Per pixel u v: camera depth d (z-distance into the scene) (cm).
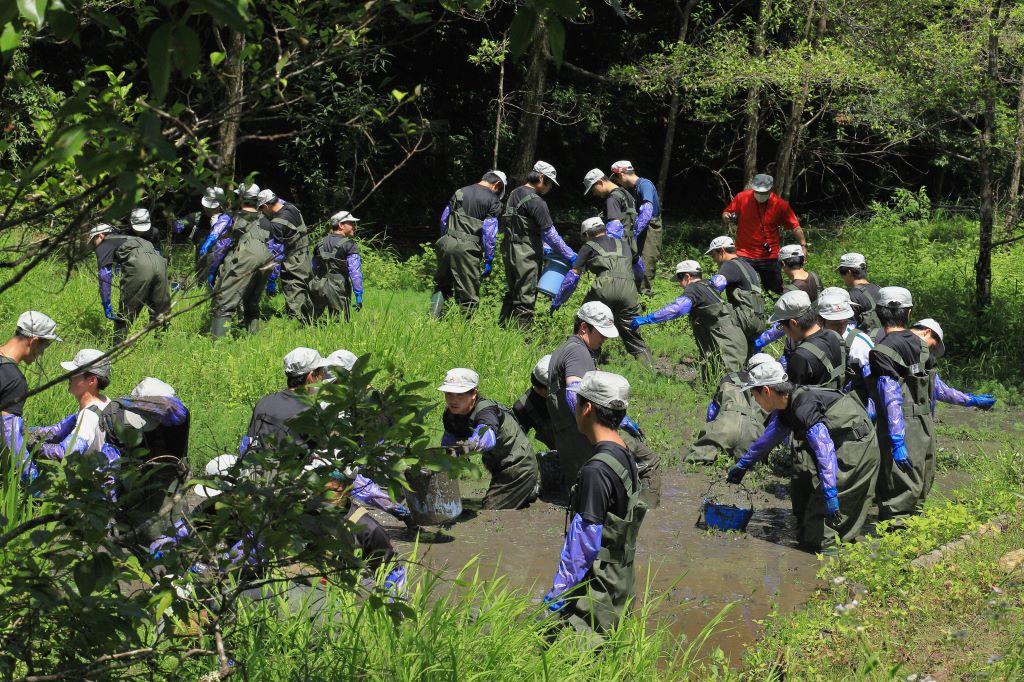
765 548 644
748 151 1978
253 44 246
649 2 2284
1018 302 1400
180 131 242
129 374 853
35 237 260
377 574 425
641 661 414
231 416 816
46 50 989
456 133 2362
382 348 920
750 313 999
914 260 1795
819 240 2073
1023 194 2078
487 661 388
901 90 1485
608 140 2631
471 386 684
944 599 516
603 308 688
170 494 307
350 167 1897
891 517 673
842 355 670
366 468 262
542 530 670
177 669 298
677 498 749
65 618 256
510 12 2069
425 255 1549
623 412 424
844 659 455
